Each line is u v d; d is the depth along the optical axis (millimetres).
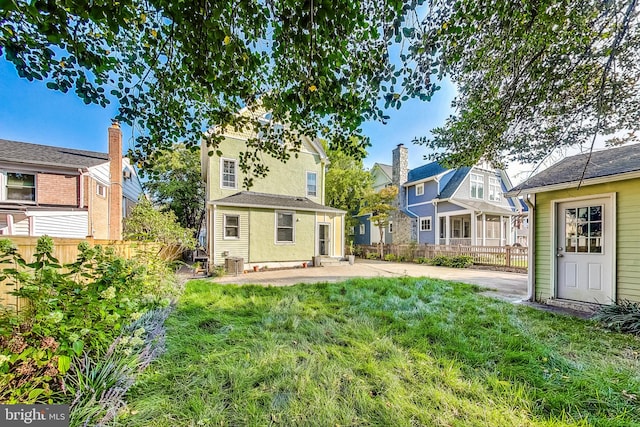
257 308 4105
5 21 1688
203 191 17312
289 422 1721
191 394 1943
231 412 1795
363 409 1828
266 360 2428
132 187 16562
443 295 5176
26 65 1846
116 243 4410
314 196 13008
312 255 11414
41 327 1844
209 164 10312
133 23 2043
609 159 4781
